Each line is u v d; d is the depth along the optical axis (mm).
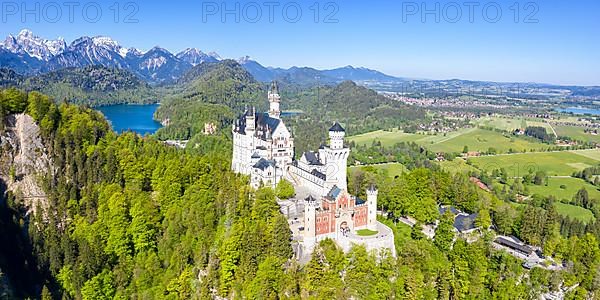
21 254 185375
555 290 182500
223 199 196625
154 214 199500
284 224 169625
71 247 185000
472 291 177875
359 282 162500
